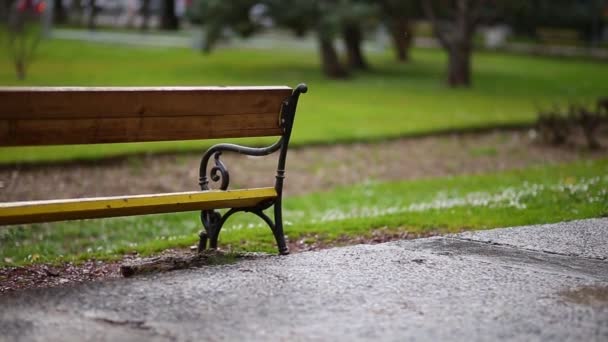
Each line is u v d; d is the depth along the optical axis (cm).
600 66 4197
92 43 3778
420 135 1966
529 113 2316
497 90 2997
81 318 508
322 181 1529
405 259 655
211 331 493
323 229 910
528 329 507
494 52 4834
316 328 502
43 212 556
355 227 914
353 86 2958
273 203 684
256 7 3206
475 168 1645
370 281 593
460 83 3133
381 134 1916
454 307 543
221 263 640
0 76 2566
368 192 1384
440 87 3056
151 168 1515
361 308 537
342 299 554
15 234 1023
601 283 603
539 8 5022
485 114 2280
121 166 1512
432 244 710
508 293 573
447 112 2319
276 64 3484
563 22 5509
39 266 764
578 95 2861
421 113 2281
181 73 2956
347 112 2262
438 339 488
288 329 500
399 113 2269
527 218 912
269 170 1580
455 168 1648
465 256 670
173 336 485
